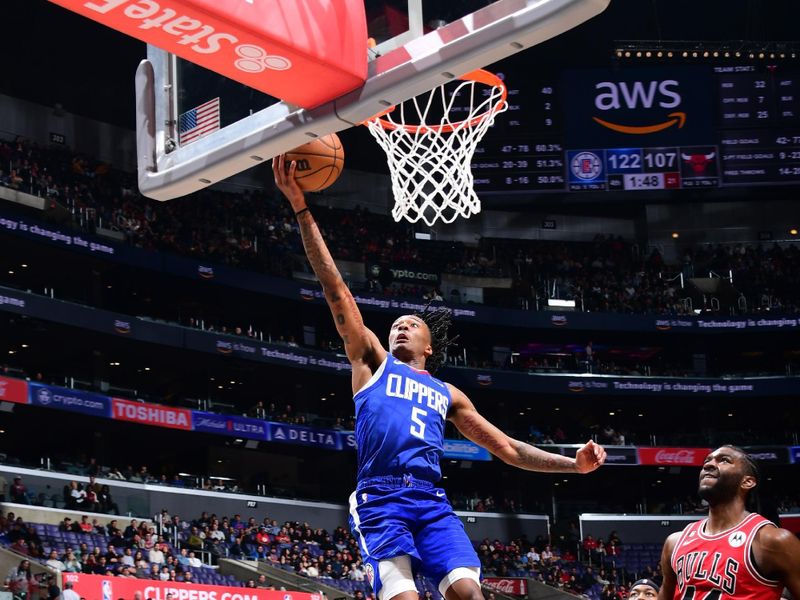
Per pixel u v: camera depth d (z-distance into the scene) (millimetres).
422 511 3529
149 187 4852
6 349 28062
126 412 25938
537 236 37094
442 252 34812
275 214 33250
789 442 32812
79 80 31422
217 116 4633
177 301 31047
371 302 31047
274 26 3930
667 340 34906
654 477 34812
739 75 32719
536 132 32250
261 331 32812
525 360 33969
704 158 32281
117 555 20156
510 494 33406
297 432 28812
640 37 35000
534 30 3693
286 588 21953
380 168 36562
